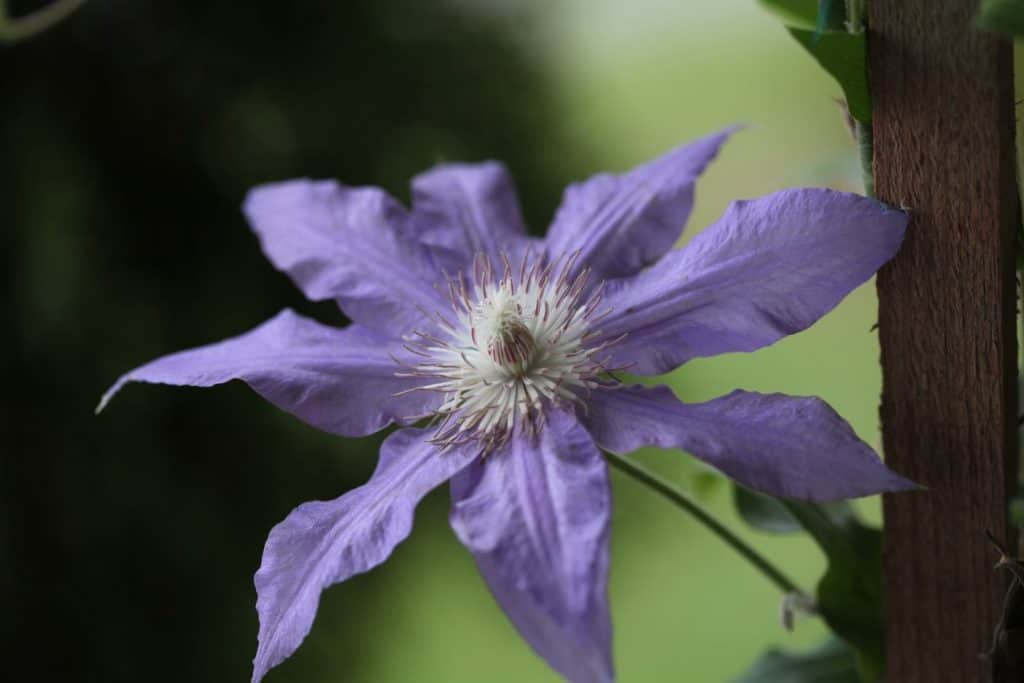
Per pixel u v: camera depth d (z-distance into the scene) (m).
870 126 0.55
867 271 0.54
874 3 0.53
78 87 0.84
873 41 0.54
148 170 0.86
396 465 0.55
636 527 1.16
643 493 1.14
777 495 0.53
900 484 0.52
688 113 1.39
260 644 0.53
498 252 0.60
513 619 0.52
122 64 0.84
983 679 0.55
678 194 0.59
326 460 0.94
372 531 0.54
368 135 0.92
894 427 0.55
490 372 0.56
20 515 0.85
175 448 0.90
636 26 1.37
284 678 0.98
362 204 0.61
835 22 0.55
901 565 0.55
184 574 0.91
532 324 0.57
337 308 0.90
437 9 0.95
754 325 0.54
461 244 0.60
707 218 1.32
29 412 0.85
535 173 0.99
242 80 0.88
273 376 0.57
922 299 0.54
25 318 0.84
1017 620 0.54
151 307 0.87
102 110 0.85
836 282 0.54
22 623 0.87
